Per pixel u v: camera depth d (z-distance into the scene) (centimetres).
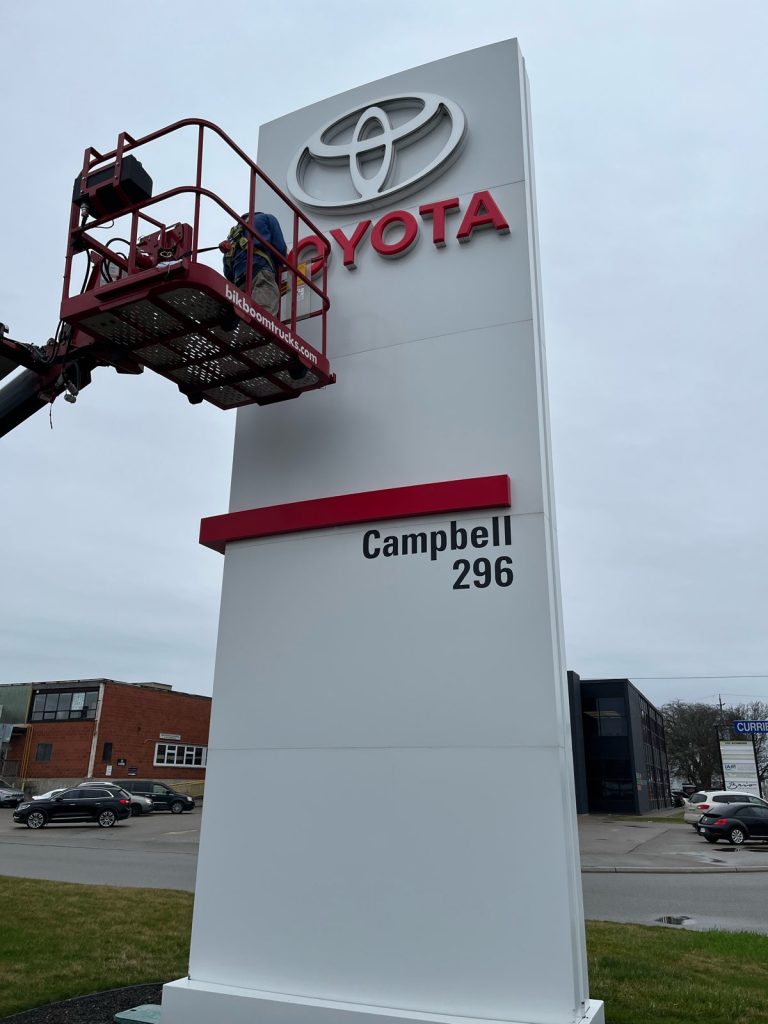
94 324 520
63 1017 568
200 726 4516
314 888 516
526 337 566
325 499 586
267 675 575
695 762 7525
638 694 4606
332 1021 477
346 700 543
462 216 616
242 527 613
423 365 594
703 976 687
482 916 468
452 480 551
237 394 621
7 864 1584
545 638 498
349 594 565
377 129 696
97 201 548
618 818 3672
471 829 484
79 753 3988
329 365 614
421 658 529
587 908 1169
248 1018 498
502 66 644
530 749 483
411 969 476
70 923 877
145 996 617
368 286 635
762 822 2308
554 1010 439
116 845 2053
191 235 498
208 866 551
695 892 1345
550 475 559
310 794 536
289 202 625
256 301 570
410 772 511
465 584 530
